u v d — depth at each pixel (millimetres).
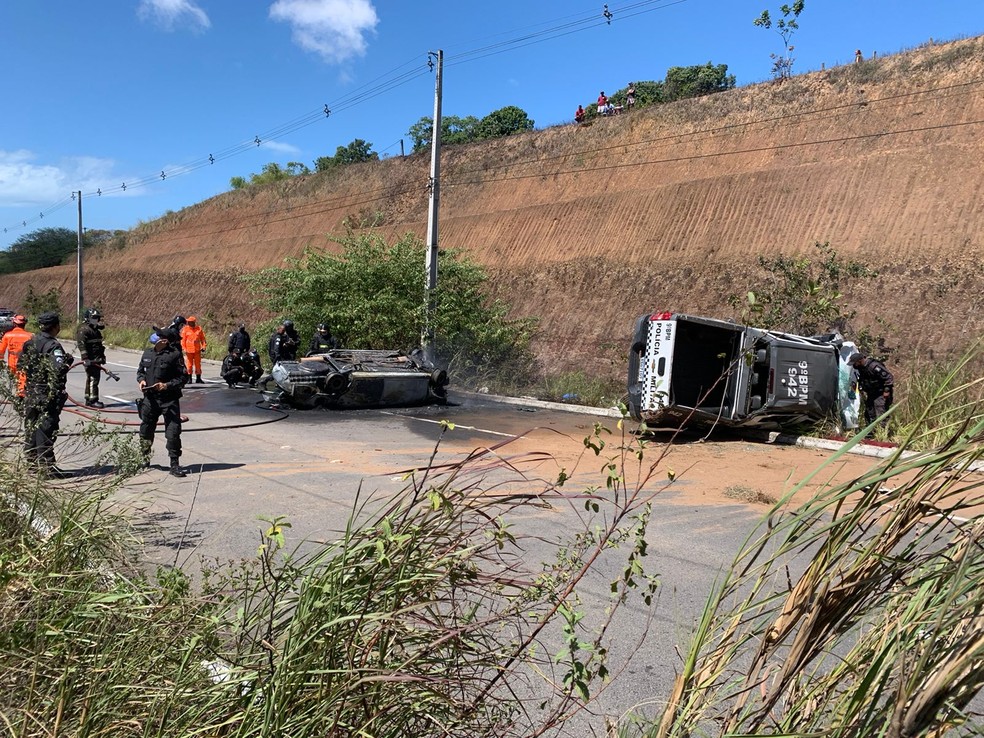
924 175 19844
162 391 8180
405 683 1998
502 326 19594
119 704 2166
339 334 19219
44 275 61125
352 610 1996
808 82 25750
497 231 30047
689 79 35750
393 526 2174
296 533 6035
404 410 14922
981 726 1717
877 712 1536
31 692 2180
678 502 7543
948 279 17328
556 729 3152
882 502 1580
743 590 4691
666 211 24875
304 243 40219
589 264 25141
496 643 2516
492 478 8203
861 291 18281
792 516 1707
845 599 1620
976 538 1486
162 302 46688
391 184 38844
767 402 11219
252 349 20734
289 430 12008
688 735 1888
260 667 2078
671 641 4129
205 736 2037
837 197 21125
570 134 32344
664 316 11008
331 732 1854
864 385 11188
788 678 1674
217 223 49688
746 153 25266
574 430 12406
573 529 6270
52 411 7211
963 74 21453
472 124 47281
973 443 1496
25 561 2994
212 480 8086
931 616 1458
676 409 10914
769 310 14812
